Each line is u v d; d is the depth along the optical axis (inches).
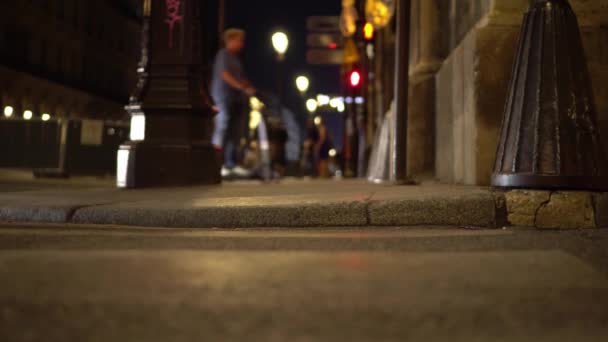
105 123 468.1
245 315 61.2
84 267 77.9
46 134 468.1
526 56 141.9
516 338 59.3
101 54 2245.3
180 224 139.3
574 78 137.3
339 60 591.8
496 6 179.9
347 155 693.3
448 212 130.3
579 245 106.0
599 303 65.4
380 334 58.7
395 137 211.2
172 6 242.8
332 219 132.8
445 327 60.3
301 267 78.8
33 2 1731.1
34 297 64.3
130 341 56.8
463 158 195.3
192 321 60.1
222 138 340.2
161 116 238.8
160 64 241.0
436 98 244.2
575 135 133.5
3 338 57.1
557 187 130.0
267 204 137.5
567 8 142.3
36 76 1740.9
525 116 137.3
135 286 69.0
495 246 104.1
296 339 57.4
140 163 230.7
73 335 57.9
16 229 132.0
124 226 141.2
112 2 2294.5
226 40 337.4
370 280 72.1
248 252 89.3
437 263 81.3
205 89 248.2
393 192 154.2
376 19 453.7
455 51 209.6
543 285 70.2
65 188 265.9
